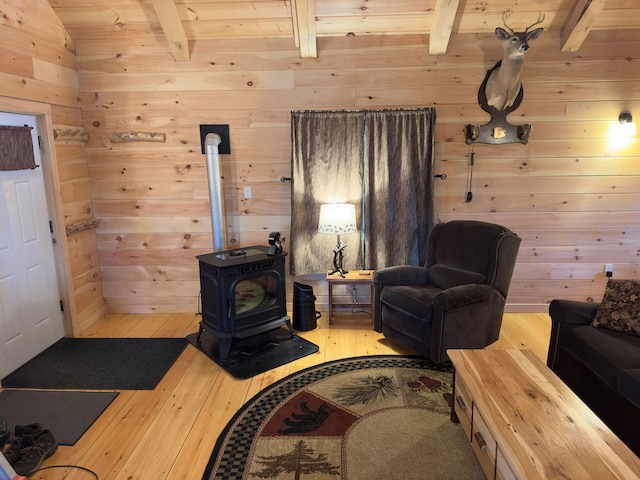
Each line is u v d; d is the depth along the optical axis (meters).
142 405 2.72
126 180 4.01
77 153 3.82
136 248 4.14
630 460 1.52
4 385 2.96
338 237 3.84
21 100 3.11
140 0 3.35
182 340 3.65
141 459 2.24
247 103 3.86
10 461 2.07
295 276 4.16
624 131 3.78
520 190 3.93
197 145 3.93
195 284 4.20
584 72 3.70
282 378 3.01
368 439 2.35
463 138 3.85
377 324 3.58
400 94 3.80
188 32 3.66
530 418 1.76
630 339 2.47
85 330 3.87
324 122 3.79
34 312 3.37
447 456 2.21
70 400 2.78
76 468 2.18
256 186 4.00
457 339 3.05
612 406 2.27
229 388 2.90
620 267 4.03
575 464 1.50
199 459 2.23
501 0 3.31
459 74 3.74
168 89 3.85
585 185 3.90
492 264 3.23
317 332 3.77
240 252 3.53
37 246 3.39
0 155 2.96
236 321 3.26
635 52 3.65
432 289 3.40
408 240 3.94
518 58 3.30
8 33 2.96
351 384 2.92
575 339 2.62
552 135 3.82
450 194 3.96
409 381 2.95
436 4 3.28
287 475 2.10
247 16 3.47
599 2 3.18
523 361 2.26
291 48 3.74
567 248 4.02
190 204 4.05
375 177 3.86
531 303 4.14
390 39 3.69
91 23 3.59
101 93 3.86
